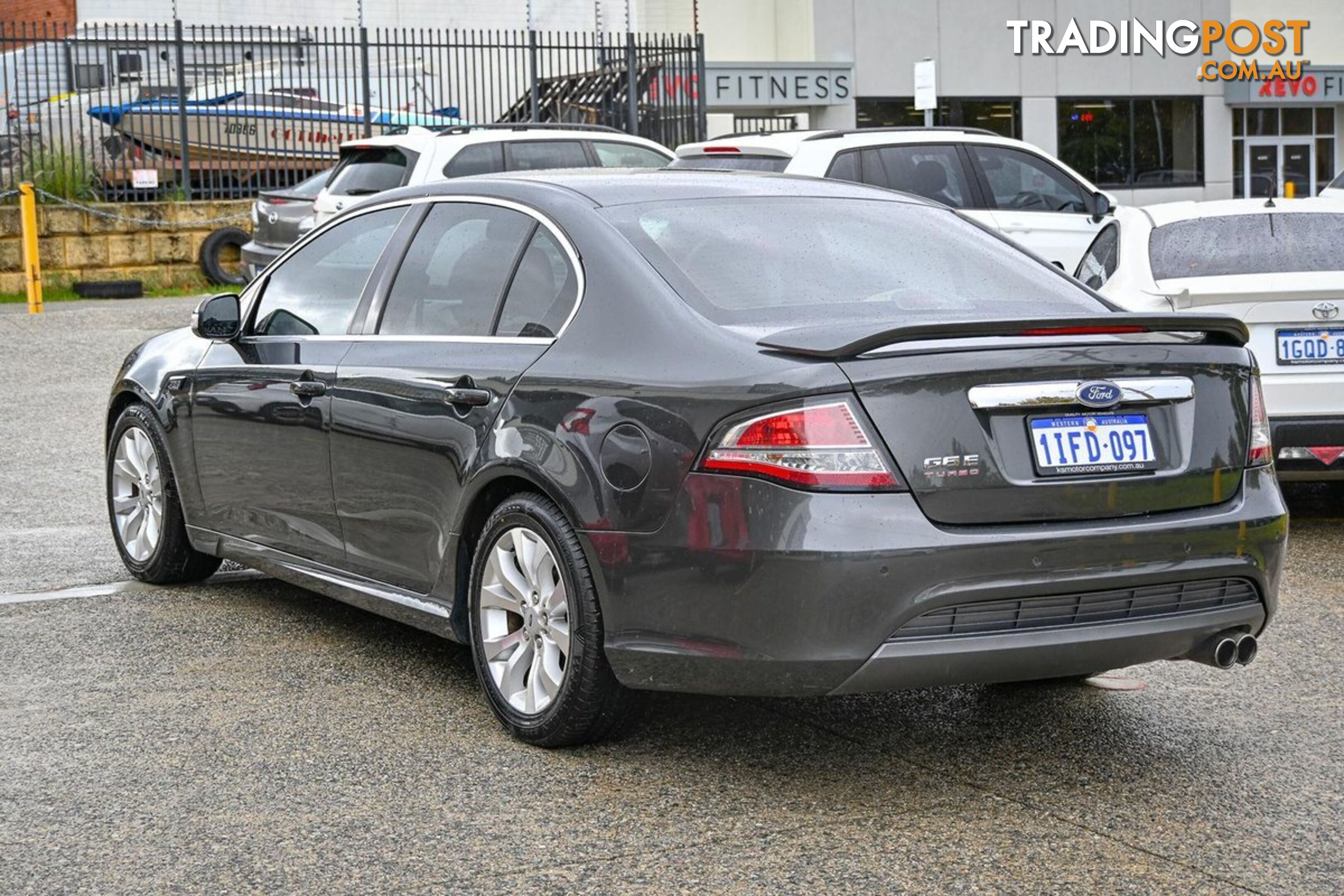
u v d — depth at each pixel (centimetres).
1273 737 439
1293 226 781
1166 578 383
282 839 363
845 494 360
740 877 340
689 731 443
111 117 2122
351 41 2395
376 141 1443
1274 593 407
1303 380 691
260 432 539
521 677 434
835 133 1157
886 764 416
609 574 395
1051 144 3500
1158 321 386
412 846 359
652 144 1516
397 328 490
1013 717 459
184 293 2111
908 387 366
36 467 913
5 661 519
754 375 372
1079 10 3509
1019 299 444
